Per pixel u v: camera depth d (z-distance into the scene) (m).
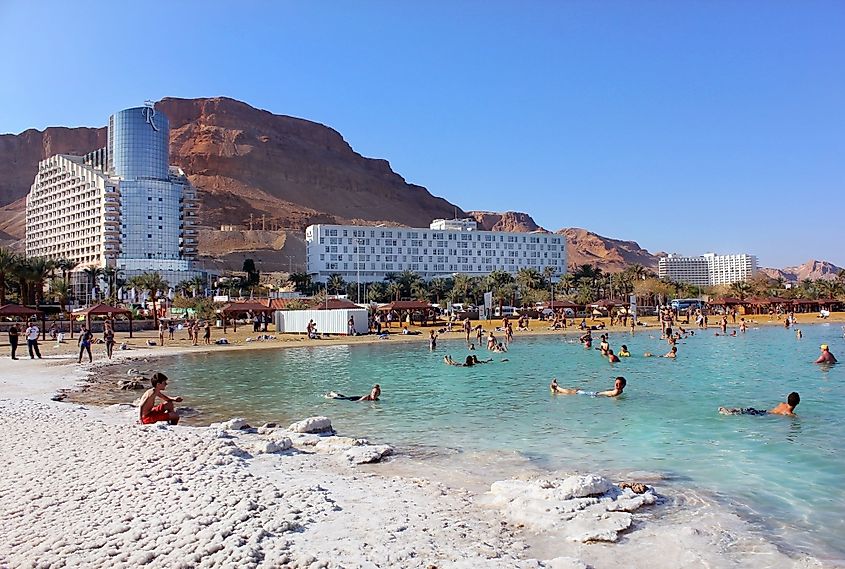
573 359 39.22
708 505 10.02
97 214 193.50
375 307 91.50
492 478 11.77
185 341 59.53
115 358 40.66
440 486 11.12
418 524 8.99
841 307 135.62
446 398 22.83
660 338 61.25
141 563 7.39
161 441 14.06
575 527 8.81
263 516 9.15
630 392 23.47
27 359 39.22
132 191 193.50
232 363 38.41
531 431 16.42
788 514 9.60
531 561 7.52
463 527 8.89
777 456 13.21
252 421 18.66
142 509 9.41
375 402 22.11
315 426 16.59
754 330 74.69
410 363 37.72
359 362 38.72
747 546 8.31
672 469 12.29
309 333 63.75
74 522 8.88
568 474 11.95
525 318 82.12
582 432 16.14
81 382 28.05
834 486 11.04
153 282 117.69
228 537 8.20
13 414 18.30
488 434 16.12
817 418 17.52
